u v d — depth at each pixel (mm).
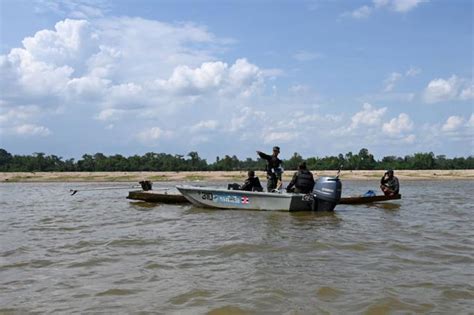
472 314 5273
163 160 88250
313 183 15586
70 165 88625
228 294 6051
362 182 50344
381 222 13141
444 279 6773
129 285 6574
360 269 7371
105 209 17672
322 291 6133
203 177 59969
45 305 5770
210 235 10719
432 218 14336
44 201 22781
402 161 87312
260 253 8586
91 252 8969
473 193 28188
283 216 14227
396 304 5602
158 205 18266
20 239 10609
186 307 5570
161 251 8938
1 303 5871
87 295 6148
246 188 16266
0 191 35062
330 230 11438
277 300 5781
